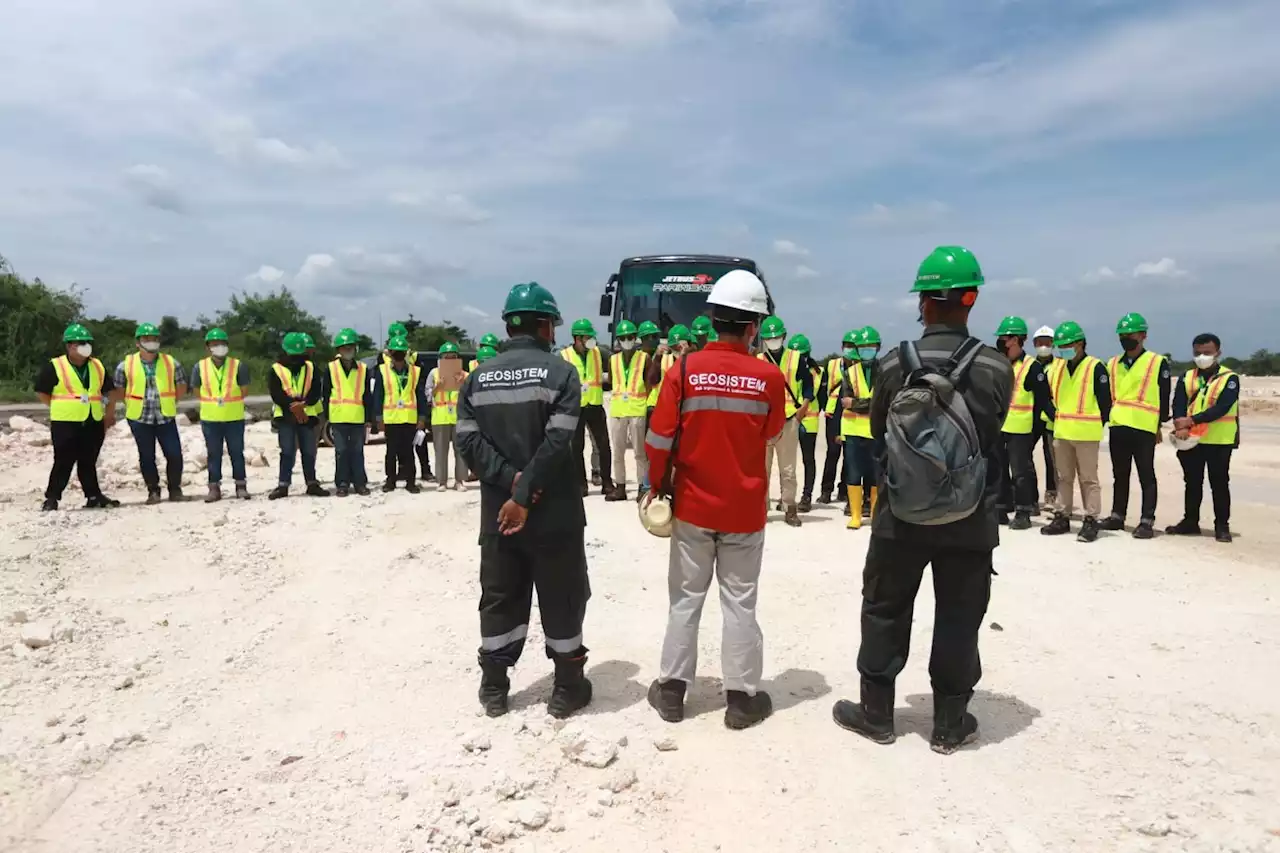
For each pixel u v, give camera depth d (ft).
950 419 11.55
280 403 34.65
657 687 14.23
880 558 12.57
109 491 39.17
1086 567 24.08
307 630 18.63
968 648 12.35
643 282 48.37
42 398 31.91
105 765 12.33
